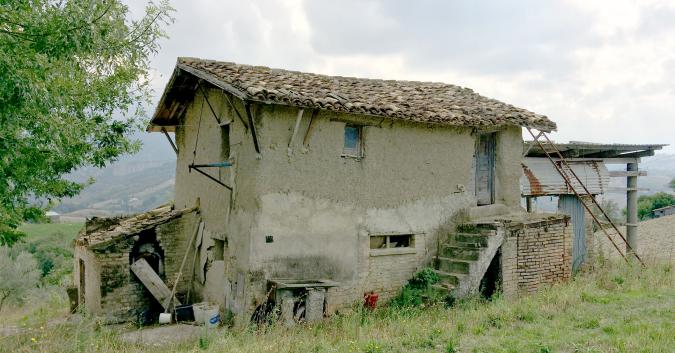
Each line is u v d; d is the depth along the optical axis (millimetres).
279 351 7082
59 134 8828
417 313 9477
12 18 7656
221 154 11047
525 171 13680
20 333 8320
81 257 13555
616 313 8484
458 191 12000
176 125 14328
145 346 8195
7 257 25281
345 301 10352
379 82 13352
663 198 43969
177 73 11375
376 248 11172
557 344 6883
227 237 10438
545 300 9531
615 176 15461
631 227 15867
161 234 11820
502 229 10992
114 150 13703
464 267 10695
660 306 8789
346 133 10781
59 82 9562
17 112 7520
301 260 9898
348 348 7113
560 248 11945
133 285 11297
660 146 14609
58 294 17391
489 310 8852
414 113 10555
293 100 9031
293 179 9859
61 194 11914
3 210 8812
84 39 7793
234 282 9969
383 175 10961
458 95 13469
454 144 11961
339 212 10383
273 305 9305
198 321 9984
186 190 13344
